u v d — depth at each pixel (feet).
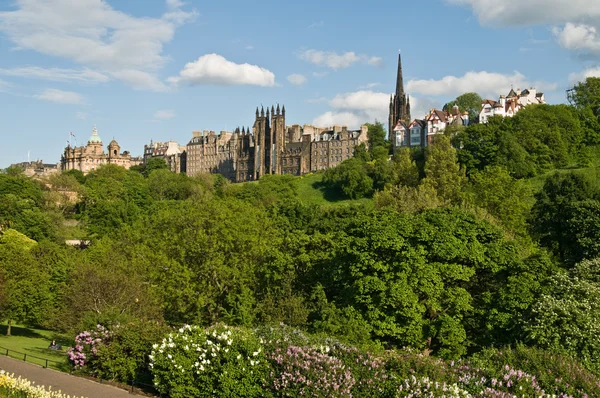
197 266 174.60
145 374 119.24
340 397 93.15
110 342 121.29
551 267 157.48
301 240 182.19
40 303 209.46
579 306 129.70
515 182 292.61
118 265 187.83
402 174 458.91
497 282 155.84
